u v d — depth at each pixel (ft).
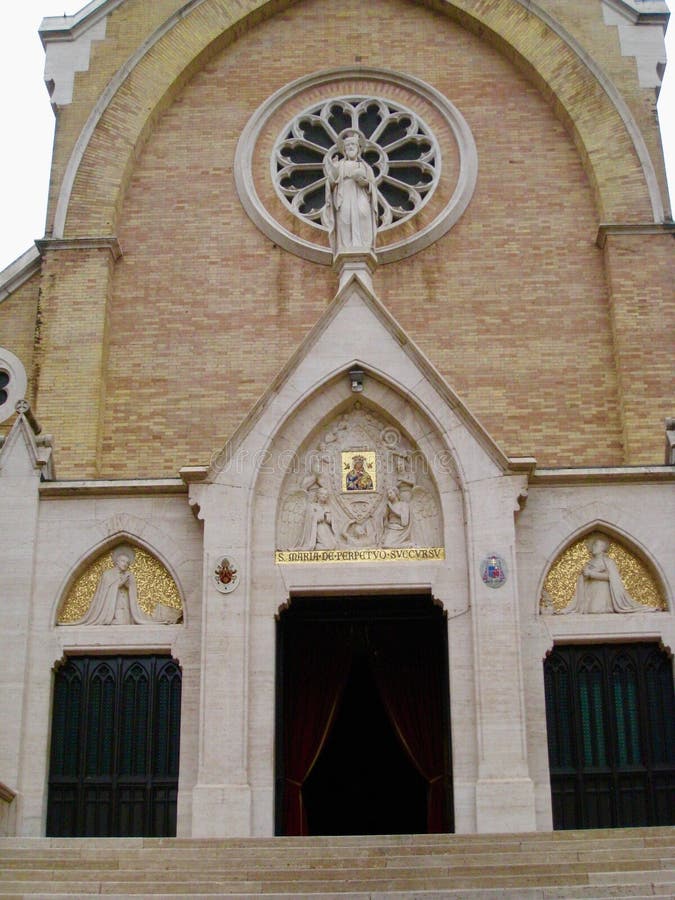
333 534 66.13
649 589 65.72
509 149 86.43
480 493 65.16
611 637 64.54
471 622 63.26
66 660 65.72
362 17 90.74
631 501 66.33
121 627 65.46
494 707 61.52
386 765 86.07
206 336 81.92
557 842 51.26
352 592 64.80
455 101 88.12
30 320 82.64
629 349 79.05
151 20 90.17
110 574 66.80
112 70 88.79
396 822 84.94
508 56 88.94
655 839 51.13
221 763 61.05
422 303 82.12
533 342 80.94
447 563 64.75
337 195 73.10
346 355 68.23
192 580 65.77
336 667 71.15
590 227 83.97
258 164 86.94
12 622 65.05
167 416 80.02
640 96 86.22
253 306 82.58
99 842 53.21
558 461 78.07
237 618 63.52
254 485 65.87
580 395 79.51
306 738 69.82
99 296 81.35
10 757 62.80
